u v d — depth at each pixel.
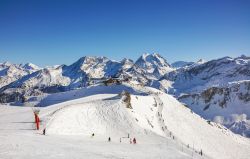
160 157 47.66
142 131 79.44
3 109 103.06
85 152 42.41
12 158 32.84
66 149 42.84
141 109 101.75
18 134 53.62
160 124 95.94
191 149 78.56
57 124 70.50
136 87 169.50
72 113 83.00
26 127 65.31
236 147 111.12
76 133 69.12
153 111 106.31
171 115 109.50
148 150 55.28
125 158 41.84
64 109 86.56
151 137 75.69
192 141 93.31
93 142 58.25
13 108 106.19
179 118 111.19
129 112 90.88
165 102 122.94
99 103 99.56
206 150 92.19
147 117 96.62
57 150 40.78
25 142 44.09
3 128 63.41
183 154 55.59
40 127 65.75
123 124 82.19
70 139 58.12
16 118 78.50
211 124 131.75
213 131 117.56
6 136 48.47
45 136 56.47
